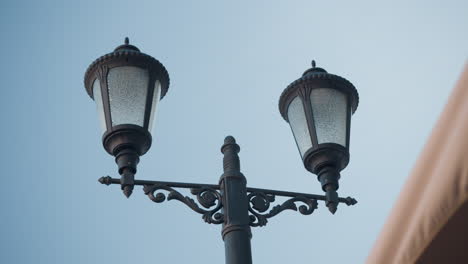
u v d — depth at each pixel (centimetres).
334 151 571
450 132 237
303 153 580
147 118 554
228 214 532
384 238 275
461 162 233
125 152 542
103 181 541
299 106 588
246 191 550
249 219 542
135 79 561
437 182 243
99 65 567
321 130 575
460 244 271
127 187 536
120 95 555
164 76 580
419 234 257
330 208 564
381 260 278
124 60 564
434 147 245
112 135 545
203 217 538
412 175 257
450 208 240
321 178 572
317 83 588
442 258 276
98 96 570
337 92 590
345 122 585
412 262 265
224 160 565
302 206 564
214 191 549
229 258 512
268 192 559
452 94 237
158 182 545
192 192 545
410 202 259
